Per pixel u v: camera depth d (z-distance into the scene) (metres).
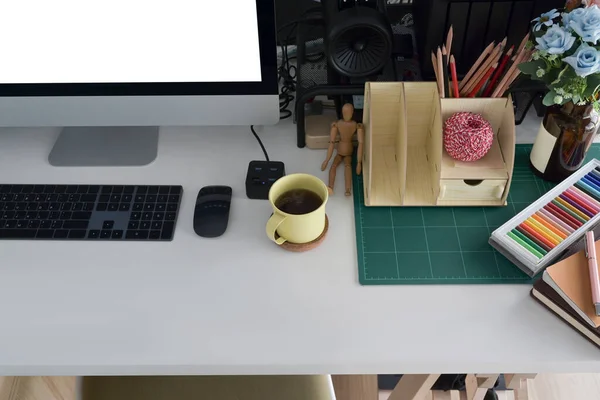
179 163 0.95
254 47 0.82
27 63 0.84
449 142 0.83
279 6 1.08
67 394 1.11
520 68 0.79
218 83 0.87
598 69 0.71
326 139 0.95
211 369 0.71
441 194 0.86
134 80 0.87
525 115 1.01
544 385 1.44
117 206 0.87
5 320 0.75
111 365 0.70
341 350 0.71
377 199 0.88
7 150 0.98
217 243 0.83
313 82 0.98
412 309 0.75
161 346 0.72
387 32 0.85
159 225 0.85
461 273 0.79
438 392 1.21
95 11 0.78
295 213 0.80
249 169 0.90
